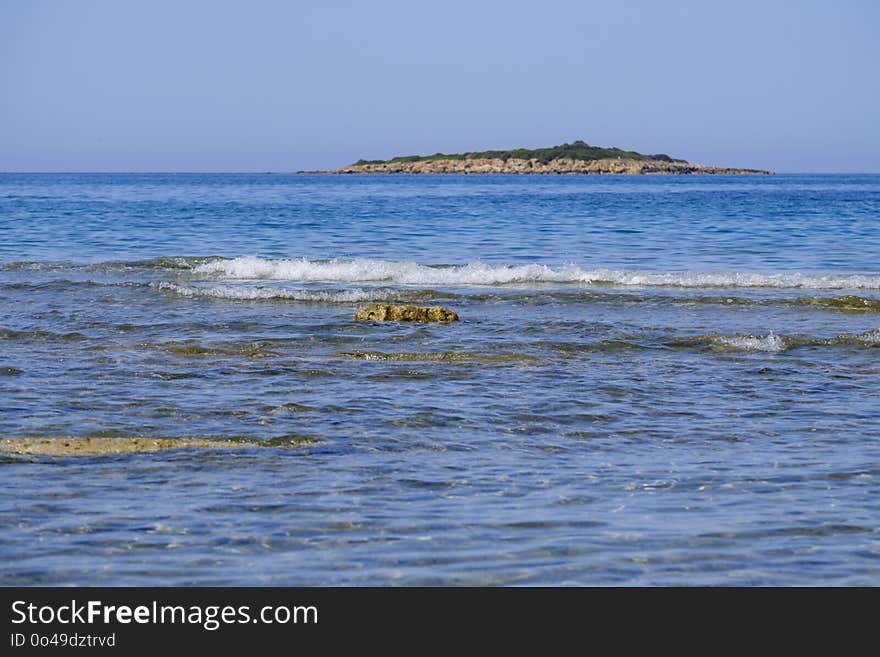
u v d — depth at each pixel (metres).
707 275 26.44
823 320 20.69
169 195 89.69
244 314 20.84
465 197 87.38
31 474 9.95
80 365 15.52
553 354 16.81
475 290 25.00
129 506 9.07
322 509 9.05
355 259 30.44
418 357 16.27
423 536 8.44
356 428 11.98
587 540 8.37
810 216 52.97
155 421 12.23
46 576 7.66
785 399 13.79
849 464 10.60
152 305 22.03
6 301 22.39
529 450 11.17
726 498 9.44
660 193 105.00
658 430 12.12
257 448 11.04
